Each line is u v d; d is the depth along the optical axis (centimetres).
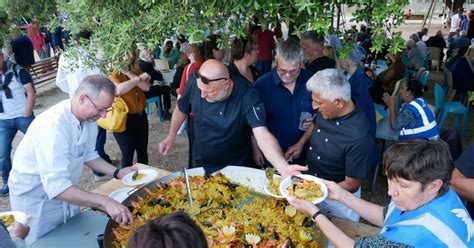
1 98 343
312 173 225
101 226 183
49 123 175
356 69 300
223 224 168
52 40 855
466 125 515
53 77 795
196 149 241
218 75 203
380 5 139
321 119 210
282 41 245
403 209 115
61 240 172
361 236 167
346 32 175
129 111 325
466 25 1115
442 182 107
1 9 319
